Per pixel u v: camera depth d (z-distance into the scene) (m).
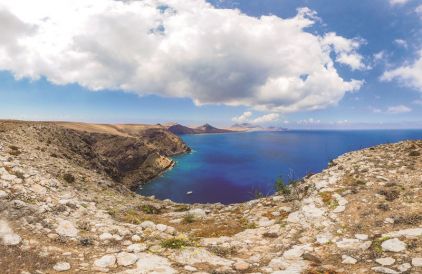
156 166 137.75
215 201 86.19
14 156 23.31
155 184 110.88
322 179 21.36
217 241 15.20
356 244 12.80
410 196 16.11
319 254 12.56
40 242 12.62
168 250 13.05
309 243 13.80
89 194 23.05
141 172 126.00
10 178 18.48
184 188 103.06
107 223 16.30
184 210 25.23
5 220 13.98
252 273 11.05
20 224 13.91
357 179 19.75
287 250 13.23
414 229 13.01
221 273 10.92
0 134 28.20
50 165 24.97
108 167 43.31
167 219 20.61
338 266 11.25
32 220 14.39
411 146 24.73
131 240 14.36
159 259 12.01
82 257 11.89
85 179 26.41
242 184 107.75
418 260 10.62
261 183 108.62
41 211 15.64
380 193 17.00
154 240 14.52
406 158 22.25
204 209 25.02
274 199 22.19
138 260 11.77
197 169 145.00
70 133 41.22
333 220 15.54
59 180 22.64
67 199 18.78
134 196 30.42
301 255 12.62
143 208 23.91
